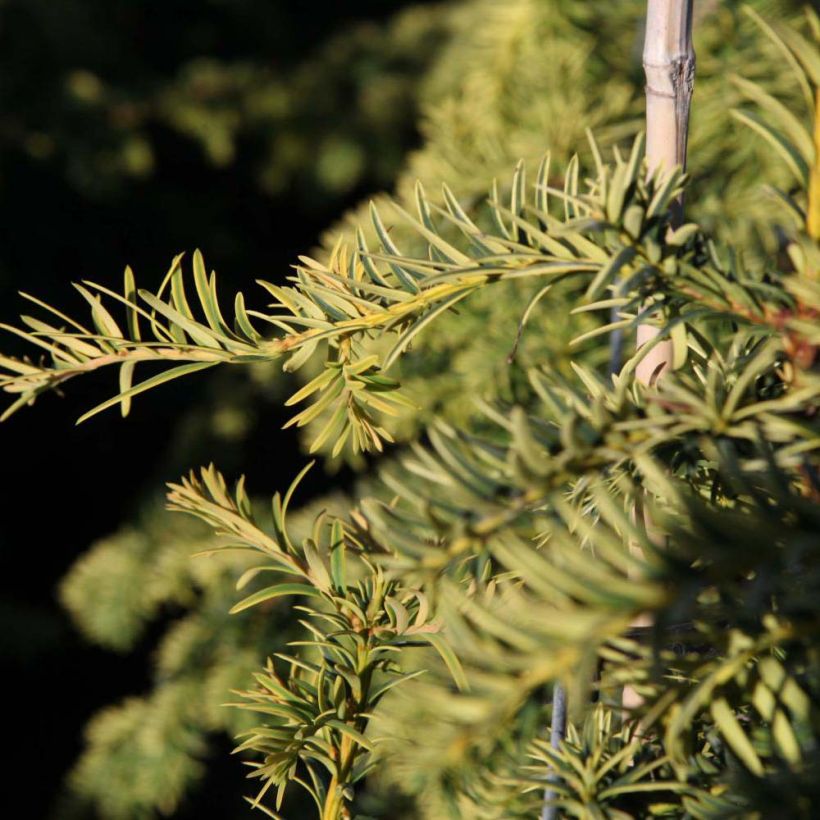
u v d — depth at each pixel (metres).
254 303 3.68
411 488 0.69
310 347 0.73
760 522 0.65
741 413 0.68
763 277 0.71
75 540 3.66
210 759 2.88
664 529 0.65
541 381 0.70
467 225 0.72
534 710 0.78
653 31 0.74
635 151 0.69
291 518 1.62
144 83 3.47
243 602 0.75
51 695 3.43
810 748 0.68
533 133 1.42
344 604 0.75
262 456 2.93
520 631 0.64
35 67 3.33
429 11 3.49
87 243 3.48
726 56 1.30
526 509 0.68
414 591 0.72
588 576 0.65
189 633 2.35
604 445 0.68
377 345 1.13
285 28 3.79
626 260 0.69
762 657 0.68
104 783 2.41
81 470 3.63
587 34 1.51
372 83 3.35
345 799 0.78
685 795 0.71
